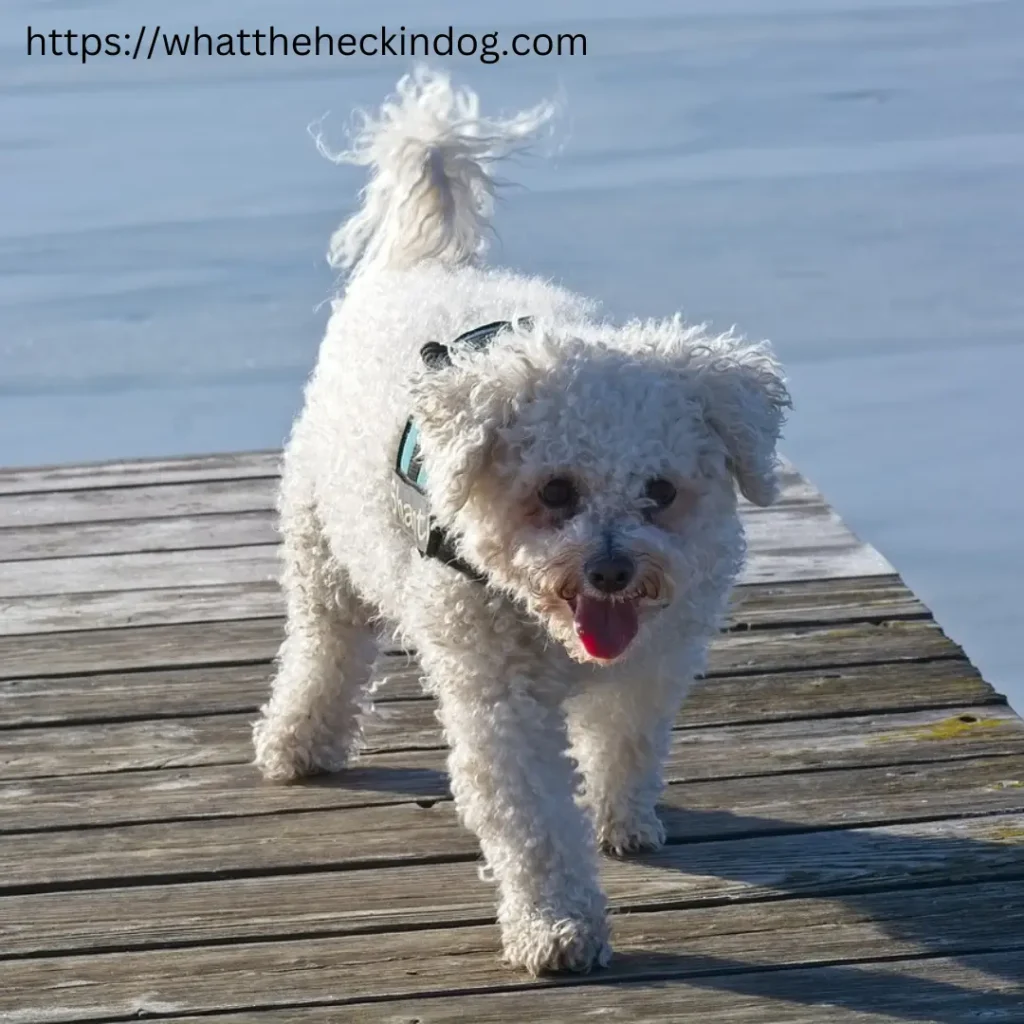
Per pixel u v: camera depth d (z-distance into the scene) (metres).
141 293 13.46
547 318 5.88
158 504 9.77
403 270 7.10
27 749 7.07
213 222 14.73
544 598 5.16
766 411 5.44
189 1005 5.35
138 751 7.04
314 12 20.23
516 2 20.78
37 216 14.88
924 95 17.81
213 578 8.75
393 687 7.55
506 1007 5.27
